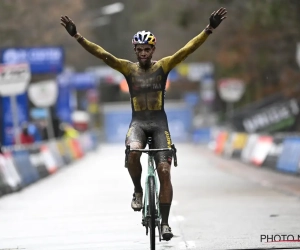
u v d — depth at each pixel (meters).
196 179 50.19
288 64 88.88
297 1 70.19
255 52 93.88
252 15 80.38
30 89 71.94
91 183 50.16
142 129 21.06
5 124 69.50
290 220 28.16
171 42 175.50
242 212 31.02
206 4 89.88
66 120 101.56
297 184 44.19
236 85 89.00
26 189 47.56
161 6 179.25
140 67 21.25
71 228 28.31
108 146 128.75
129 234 26.16
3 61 72.44
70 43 118.25
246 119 91.44
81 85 127.56
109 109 138.62
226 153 82.12
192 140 133.12
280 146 57.22
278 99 91.44
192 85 175.12
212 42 117.81
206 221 28.62
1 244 25.08
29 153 54.00
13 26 86.31
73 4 119.38
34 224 29.92
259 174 54.31
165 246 23.14
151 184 20.38
